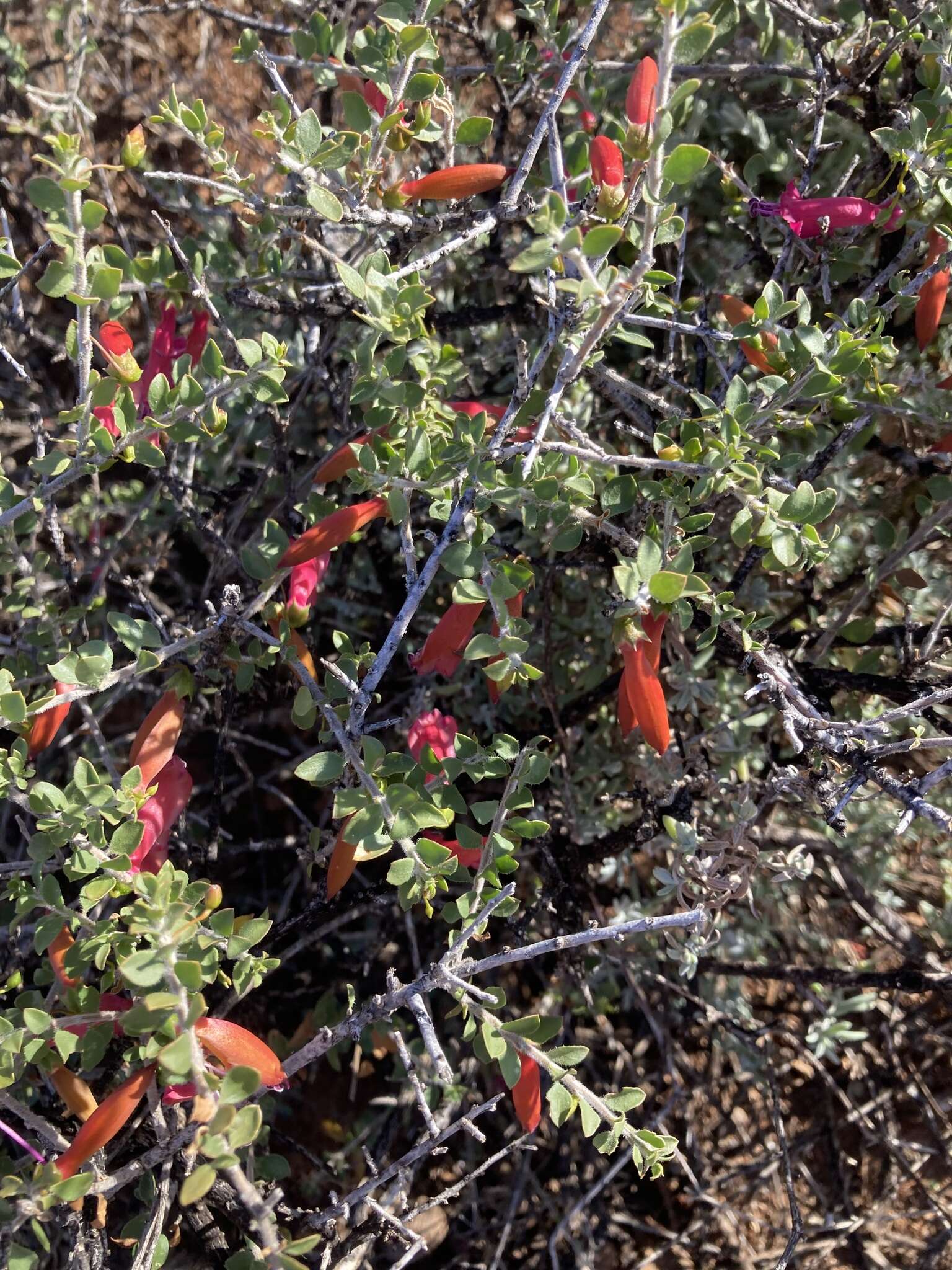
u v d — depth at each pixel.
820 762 0.23
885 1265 0.35
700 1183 0.35
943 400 0.29
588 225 0.24
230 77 0.44
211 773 0.38
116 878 0.21
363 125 0.24
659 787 0.28
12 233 0.41
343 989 0.35
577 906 0.31
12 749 0.22
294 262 0.34
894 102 0.31
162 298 0.29
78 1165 0.19
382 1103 0.34
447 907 0.23
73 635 0.32
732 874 0.25
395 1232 0.24
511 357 0.36
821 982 0.32
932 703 0.22
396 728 0.35
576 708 0.32
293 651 0.24
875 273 0.32
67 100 0.37
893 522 0.32
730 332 0.27
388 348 0.31
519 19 0.37
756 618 0.30
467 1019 0.22
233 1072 0.17
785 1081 0.38
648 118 0.19
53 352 0.40
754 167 0.33
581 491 0.22
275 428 0.31
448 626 0.23
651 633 0.23
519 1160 0.33
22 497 0.29
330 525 0.23
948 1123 0.37
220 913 0.21
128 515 0.38
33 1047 0.20
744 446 0.22
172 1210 0.25
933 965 0.32
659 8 0.18
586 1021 0.37
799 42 0.34
